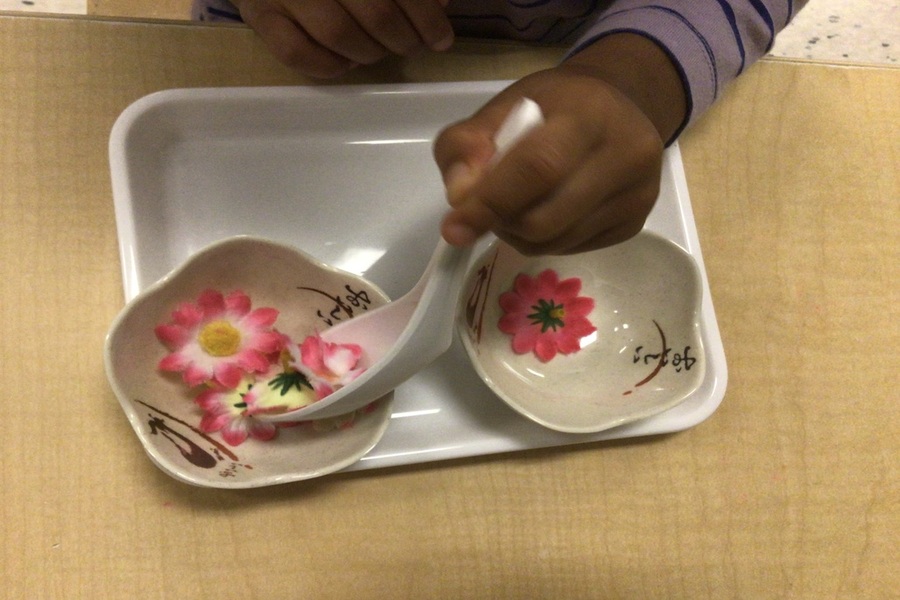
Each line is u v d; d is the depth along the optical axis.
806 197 0.50
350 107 0.44
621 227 0.31
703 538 0.42
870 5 0.83
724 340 0.46
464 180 0.26
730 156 0.49
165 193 0.42
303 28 0.39
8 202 0.39
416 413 0.41
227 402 0.36
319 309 0.40
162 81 0.42
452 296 0.33
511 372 0.43
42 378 0.37
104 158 0.41
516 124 0.25
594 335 0.45
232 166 0.43
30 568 0.35
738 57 0.42
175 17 0.74
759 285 0.48
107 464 0.36
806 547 0.43
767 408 0.45
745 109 0.50
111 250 0.39
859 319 0.48
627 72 0.36
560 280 0.45
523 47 0.49
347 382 0.35
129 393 0.33
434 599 0.38
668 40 0.38
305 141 0.45
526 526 0.40
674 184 0.47
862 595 0.43
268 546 0.37
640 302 0.44
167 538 0.36
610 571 0.41
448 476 0.40
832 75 0.52
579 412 0.40
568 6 0.52
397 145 0.46
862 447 0.46
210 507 0.37
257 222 0.43
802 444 0.45
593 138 0.26
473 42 0.48
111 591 0.35
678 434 0.44
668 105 0.39
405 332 0.32
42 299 0.38
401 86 0.44
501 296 0.44
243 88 0.42
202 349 0.37
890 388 0.47
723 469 0.44
